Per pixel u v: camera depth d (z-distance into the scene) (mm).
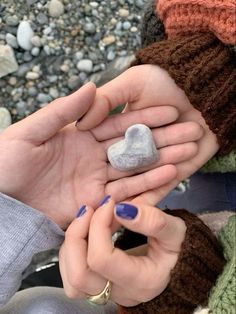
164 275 263
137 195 283
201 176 341
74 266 251
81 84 497
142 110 277
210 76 265
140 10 502
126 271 250
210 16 266
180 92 273
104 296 260
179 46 267
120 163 273
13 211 267
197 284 270
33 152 266
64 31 499
